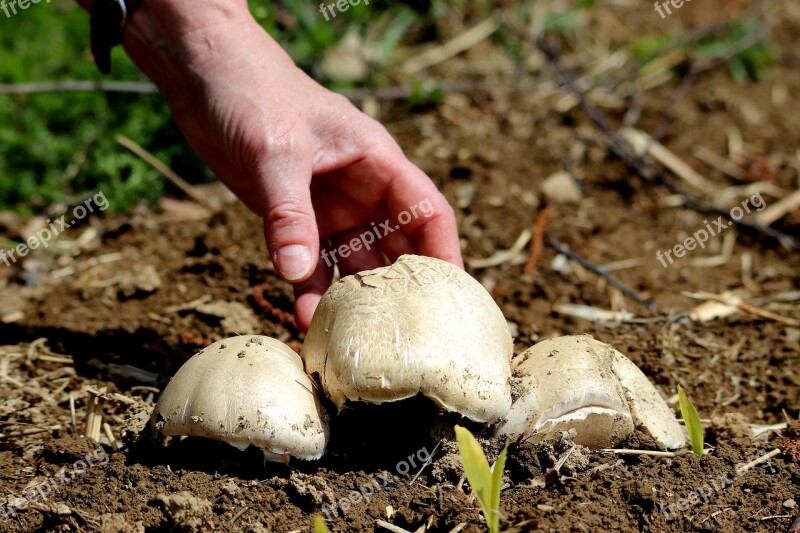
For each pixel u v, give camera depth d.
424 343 0.63
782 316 0.83
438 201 0.73
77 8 1.07
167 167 0.95
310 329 0.66
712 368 0.77
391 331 0.63
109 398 0.70
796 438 0.70
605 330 0.79
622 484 0.65
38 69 1.01
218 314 0.79
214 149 0.77
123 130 0.95
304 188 0.69
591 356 0.66
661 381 0.75
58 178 0.93
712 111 1.10
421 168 0.96
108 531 0.63
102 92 0.97
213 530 0.63
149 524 0.64
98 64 0.78
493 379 0.64
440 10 1.19
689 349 0.79
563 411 0.65
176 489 0.65
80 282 0.83
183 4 0.73
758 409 0.74
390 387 0.63
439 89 1.03
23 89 0.93
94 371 0.75
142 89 0.95
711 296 0.84
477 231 0.90
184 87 0.75
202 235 0.87
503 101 1.07
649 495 0.64
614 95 1.11
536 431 0.65
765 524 0.64
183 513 0.63
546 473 0.65
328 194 0.75
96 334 0.78
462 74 1.12
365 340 0.63
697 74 1.17
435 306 0.64
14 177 0.93
